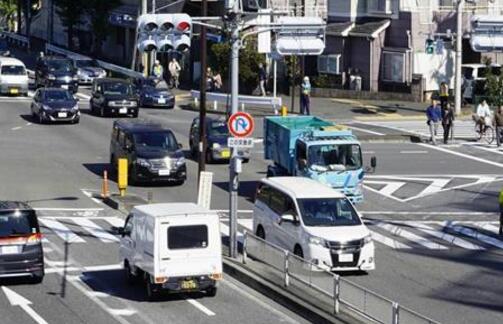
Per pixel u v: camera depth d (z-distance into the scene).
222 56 95.06
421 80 91.56
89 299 35.09
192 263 34.44
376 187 57.91
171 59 109.69
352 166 50.22
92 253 42.31
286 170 51.84
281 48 55.56
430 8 92.69
